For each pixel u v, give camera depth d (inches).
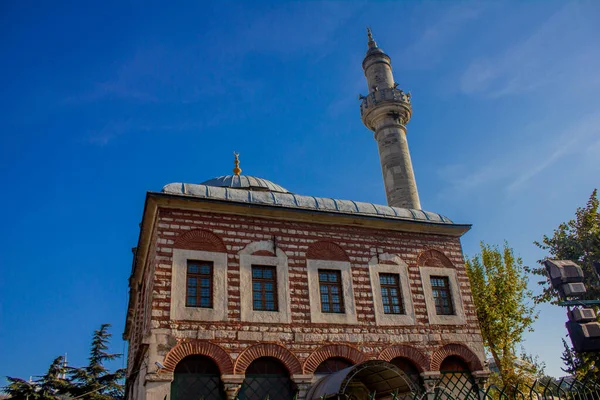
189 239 703.7
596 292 1033.5
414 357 757.3
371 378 716.7
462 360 797.2
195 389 629.9
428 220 874.8
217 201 722.8
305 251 765.9
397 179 1236.5
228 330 666.2
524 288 1126.4
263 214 759.7
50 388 1419.8
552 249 1152.2
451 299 836.6
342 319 740.0
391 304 792.9
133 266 975.6
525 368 1082.7
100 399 1475.1
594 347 368.2
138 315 966.4
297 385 671.1
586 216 1110.4
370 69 1418.6
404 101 1325.0
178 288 665.6
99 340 1718.8
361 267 792.3
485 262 1155.9
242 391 651.5
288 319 707.4
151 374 603.8
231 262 712.4
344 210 823.1
